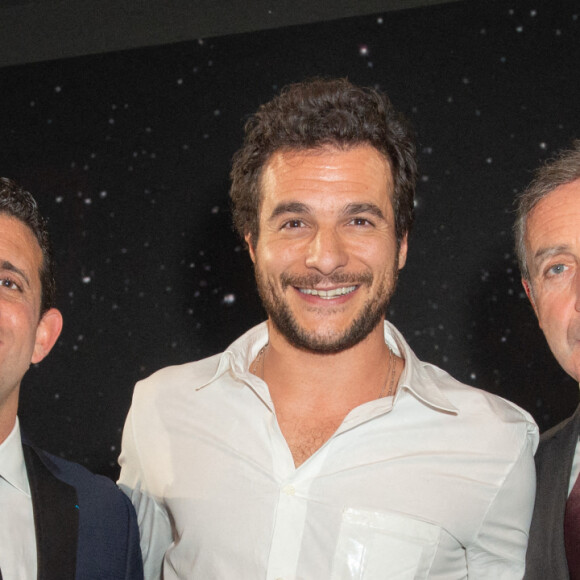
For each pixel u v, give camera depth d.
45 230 1.44
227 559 1.42
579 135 2.74
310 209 1.45
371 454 1.45
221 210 3.20
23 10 3.46
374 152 1.50
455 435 1.46
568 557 1.35
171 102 3.27
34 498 1.34
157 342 3.26
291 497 1.42
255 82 3.15
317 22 3.07
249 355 1.64
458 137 2.88
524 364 2.80
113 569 1.38
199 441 1.52
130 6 3.31
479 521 1.42
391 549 1.38
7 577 1.27
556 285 1.43
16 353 1.31
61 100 3.42
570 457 1.44
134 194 3.31
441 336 2.88
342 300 1.46
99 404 3.31
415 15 2.95
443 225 2.88
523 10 2.84
